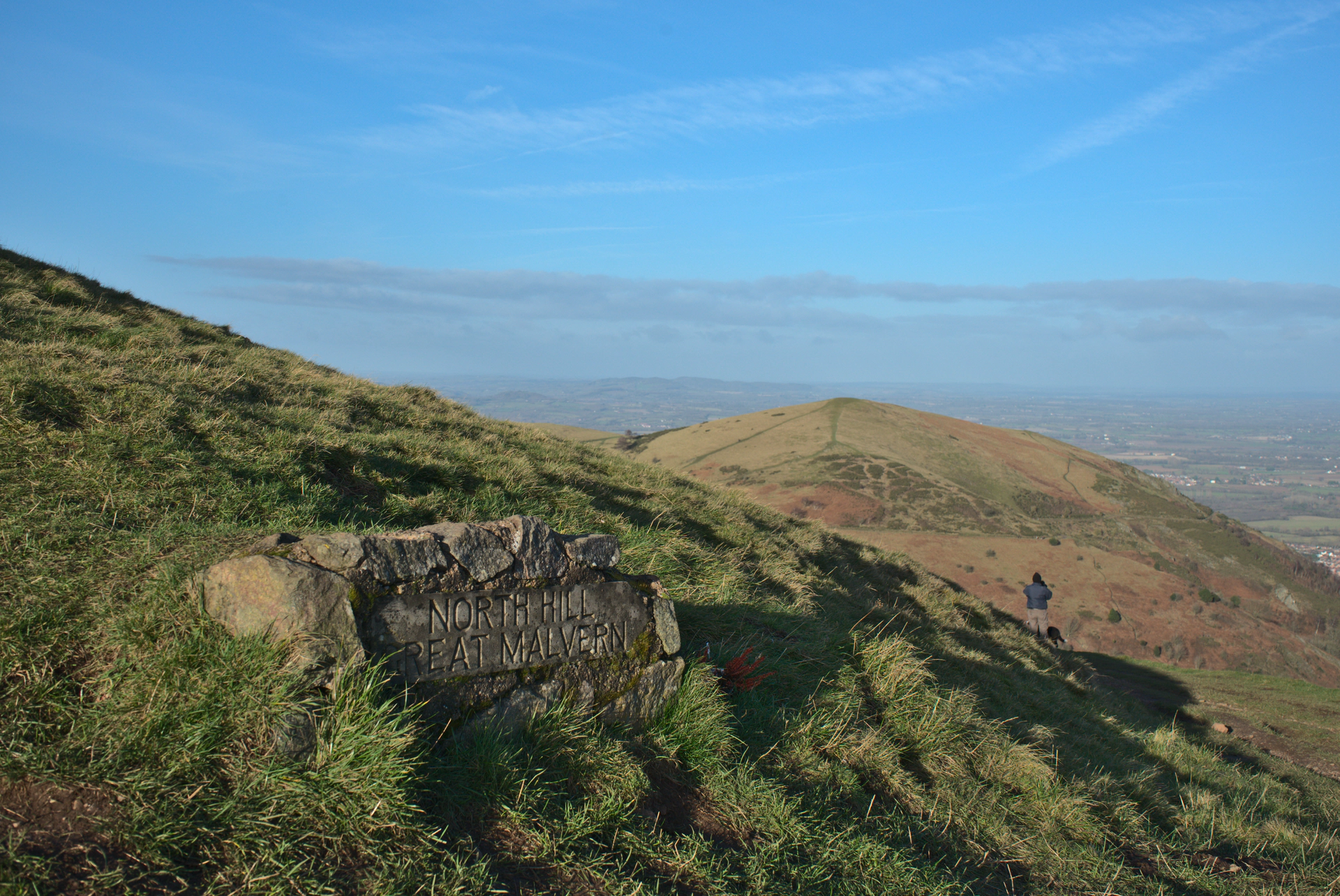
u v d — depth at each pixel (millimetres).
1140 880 4980
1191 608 87188
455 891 2812
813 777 4703
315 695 3180
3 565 3770
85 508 4656
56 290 12461
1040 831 5301
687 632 6012
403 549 3615
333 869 2756
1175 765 9453
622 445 159375
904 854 4199
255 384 10258
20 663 3145
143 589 3621
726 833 3896
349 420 10039
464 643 3729
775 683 5789
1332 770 12703
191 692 3098
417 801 3123
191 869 2621
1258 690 18078
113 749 2873
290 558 3367
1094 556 98875
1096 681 14930
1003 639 13477
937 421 156500
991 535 104500
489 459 9344
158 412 6582
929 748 5852
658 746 4309
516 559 4012
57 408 6039
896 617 10398
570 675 4121
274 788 2916
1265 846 6480
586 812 3520
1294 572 108062
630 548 7469
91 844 2557
